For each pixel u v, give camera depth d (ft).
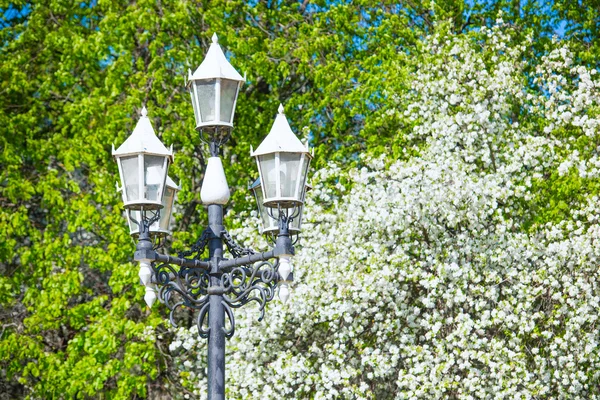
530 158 44.47
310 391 44.80
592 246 41.57
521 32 58.18
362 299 42.65
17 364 50.93
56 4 56.54
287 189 24.04
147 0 53.42
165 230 26.23
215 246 25.18
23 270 53.42
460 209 42.75
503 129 46.96
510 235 42.09
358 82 56.39
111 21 53.31
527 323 40.16
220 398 24.23
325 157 56.24
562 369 42.11
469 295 42.39
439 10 58.29
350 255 42.45
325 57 58.44
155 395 53.78
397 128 54.70
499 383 39.58
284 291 24.52
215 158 25.57
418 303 44.16
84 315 51.13
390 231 42.63
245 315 44.65
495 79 47.34
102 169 52.39
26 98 57.21
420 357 40.27
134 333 48.65
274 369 42.96
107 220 51.34
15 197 53.26
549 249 41.39
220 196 25.29
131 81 53.67
